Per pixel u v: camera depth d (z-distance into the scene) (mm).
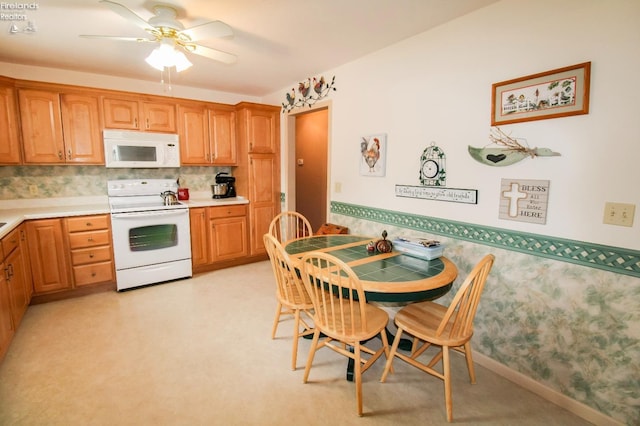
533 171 1858
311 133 5148
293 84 3859
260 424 1635
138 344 2336
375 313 1942
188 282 3568
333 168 3375
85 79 3424
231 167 4488
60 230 2998
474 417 1704
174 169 4078
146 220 3352
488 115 2045
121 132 3359
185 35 2031
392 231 2795
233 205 3996
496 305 2084
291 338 2453
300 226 4516
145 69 3279
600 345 1660
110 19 2164
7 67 3074
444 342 1649
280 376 2010
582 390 1729
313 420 1666
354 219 3172
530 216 1887
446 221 2352
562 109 1707
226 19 2184
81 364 2096
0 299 2090
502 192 2008
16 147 2922
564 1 1677
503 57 1947
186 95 4020
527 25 1827
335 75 3230
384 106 2758
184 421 1646
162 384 1917
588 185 1657
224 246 3977
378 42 2590
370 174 2938
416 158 2529
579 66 1628
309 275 1888
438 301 2436
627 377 1582
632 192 1523
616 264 1586
